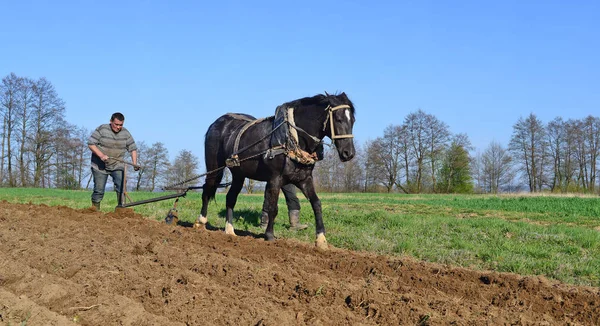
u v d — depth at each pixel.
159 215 13.66
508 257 8.84
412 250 9.32
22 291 5.66
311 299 5.63
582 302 5.82
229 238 8.91
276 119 8.79
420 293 5.97
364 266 7.09
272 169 8.71
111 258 6.99
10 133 52.50
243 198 32.12
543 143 65.88
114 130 11.08
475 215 18.39
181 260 7.01
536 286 6.26
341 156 8.24
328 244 9.48
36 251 7.24
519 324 4.98
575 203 25.64
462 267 8.15
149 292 5.54
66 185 56.31
